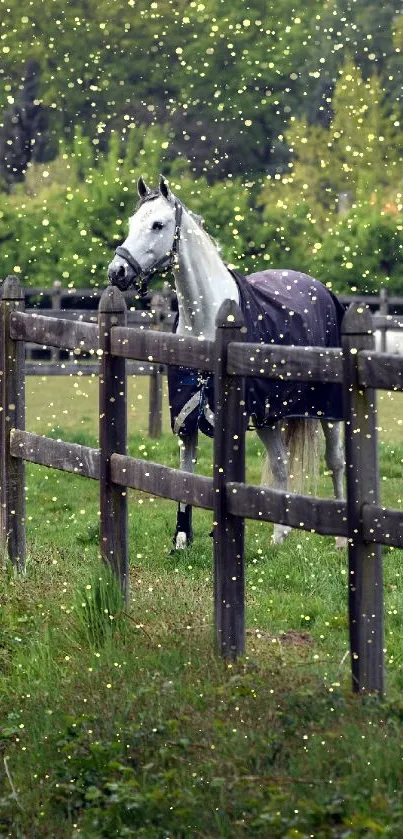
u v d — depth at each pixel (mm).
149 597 7840
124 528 7676
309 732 5402
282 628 7703
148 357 7156
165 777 5023
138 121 42812
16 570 8805
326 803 4691
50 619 7434
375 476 5746
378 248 29438
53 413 20578
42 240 30078
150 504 12422
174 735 5461
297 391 9281
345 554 9625
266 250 29328
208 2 40750
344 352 5680
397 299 26766
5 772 5469
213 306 9398
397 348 24422
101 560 7688
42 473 14203
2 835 4926
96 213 30484
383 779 4922
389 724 5426
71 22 42375
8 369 8930
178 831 4730
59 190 34250
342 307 10617
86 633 7066
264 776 4957
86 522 11367
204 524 11023
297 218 29984
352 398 5676
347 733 5285
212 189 31500
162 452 15398
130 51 42344
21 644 7105
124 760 5266
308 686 5918
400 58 42156
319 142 37594
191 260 9398
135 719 5680
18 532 8992
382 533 5609
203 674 6285
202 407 9305
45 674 6578
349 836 4348
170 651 6617
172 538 10492
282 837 4477
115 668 6414
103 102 43281
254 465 14609
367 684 5844
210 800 4895
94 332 7723
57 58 42781
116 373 7582
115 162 33406
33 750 5617
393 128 35938
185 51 41000
